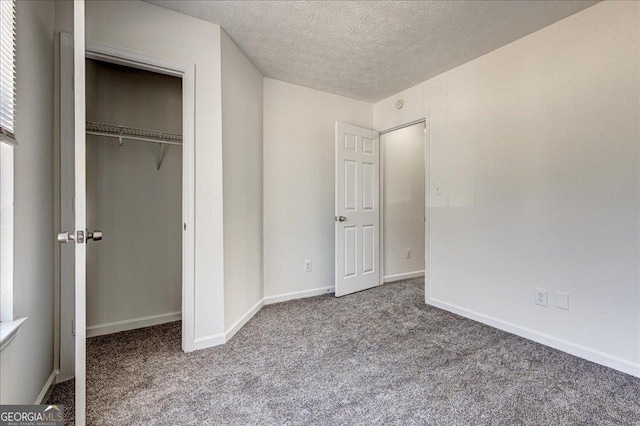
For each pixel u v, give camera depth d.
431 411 1.45
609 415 1.42
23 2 1.31
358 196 3.59
